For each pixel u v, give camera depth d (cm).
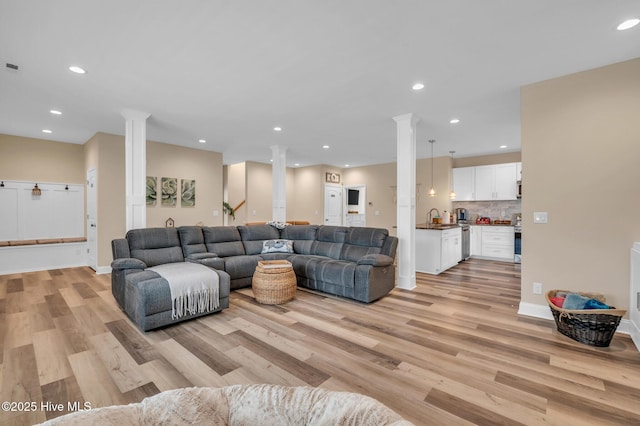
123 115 399
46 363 215
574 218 288
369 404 88
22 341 250
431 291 410
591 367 212
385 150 669
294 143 601
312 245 486
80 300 361
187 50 253
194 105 381
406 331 275
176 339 256
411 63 274
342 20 213
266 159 798
